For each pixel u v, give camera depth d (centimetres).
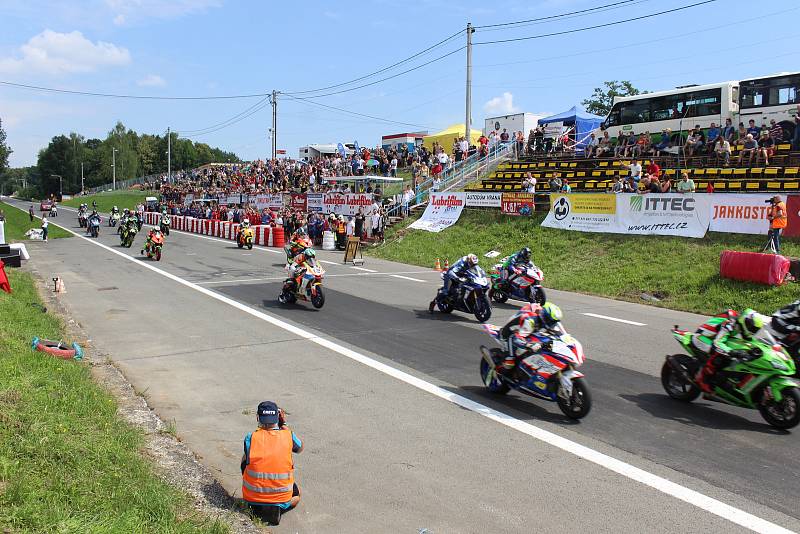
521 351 796
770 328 890
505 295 1575
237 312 1425
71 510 426
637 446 668
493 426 729
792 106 2467
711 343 766
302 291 1480
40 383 688
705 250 1822
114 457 541
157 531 432
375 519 513
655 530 494
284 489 506
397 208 3216
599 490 564
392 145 5141
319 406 795
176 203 6562
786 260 1483
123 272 2148
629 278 1809
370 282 1939
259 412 525
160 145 16238
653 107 2955
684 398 816
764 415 731
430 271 2273
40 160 15950
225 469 611
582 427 726
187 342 1135
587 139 3381
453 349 1091
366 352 1067
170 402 807
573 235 2280
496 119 4034
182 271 2183
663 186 2123
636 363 1007
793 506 533
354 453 648
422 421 743
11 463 462
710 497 550
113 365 960
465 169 3375
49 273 2116
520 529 496
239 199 4909
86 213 5062
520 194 2573
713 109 2725
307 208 3772
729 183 2128
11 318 1062
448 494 557
